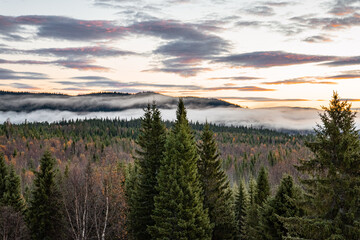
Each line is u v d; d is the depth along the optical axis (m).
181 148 25.08
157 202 25.75
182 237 22.92
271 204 23.19
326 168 14.92
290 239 14.86
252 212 29.38
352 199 13.95
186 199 23.86
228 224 28.86
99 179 27.98
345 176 14.44
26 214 31.92
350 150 14.61
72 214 28.56
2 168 36.19
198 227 23.73
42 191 31.70
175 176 24.34
